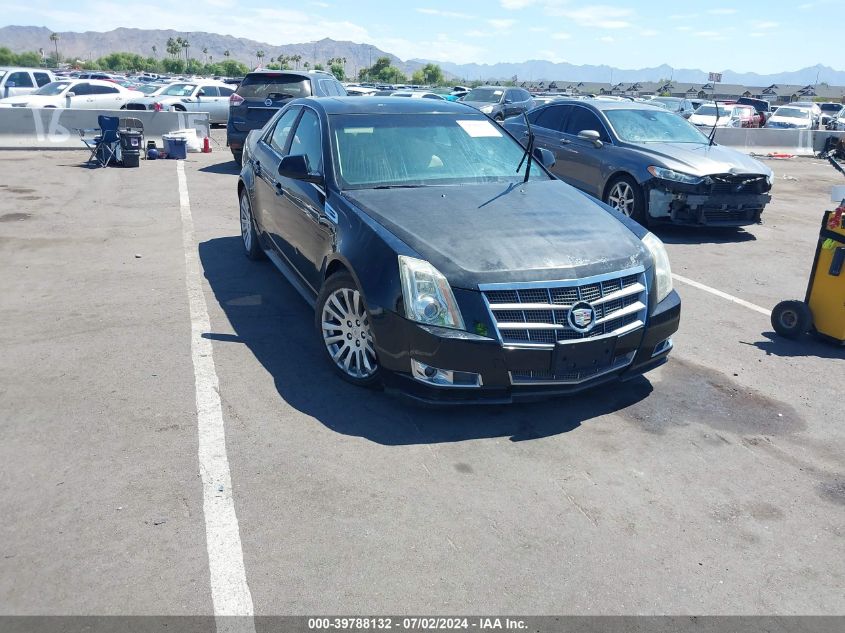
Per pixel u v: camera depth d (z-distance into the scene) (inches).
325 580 110.5
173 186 447.5
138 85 1304.1
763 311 251.4
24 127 601.0
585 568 116.0
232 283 255.1
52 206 376.2
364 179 193.5
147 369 181.5
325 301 178.7
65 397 164.9
